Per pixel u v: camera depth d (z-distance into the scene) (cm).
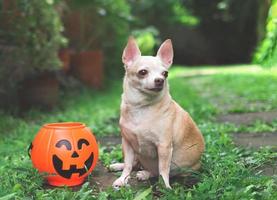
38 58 172
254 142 126
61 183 89
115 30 306
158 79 82
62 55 222
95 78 258
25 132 141
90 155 90
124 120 88
